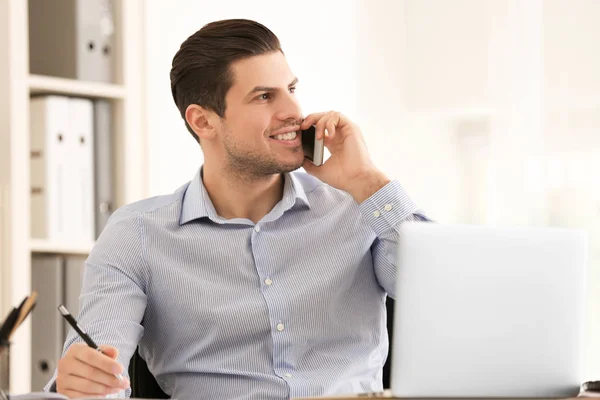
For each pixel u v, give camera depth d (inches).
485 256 70.0
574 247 70.9
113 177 152.5
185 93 98.9
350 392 94.0
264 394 93.0
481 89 187.5
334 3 192.9
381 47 199.2
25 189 137.0
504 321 70.0
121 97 151.9
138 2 155.1
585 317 71.7
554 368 70.7
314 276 96.9
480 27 187.8
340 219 99.9
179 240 96.7
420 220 97.7
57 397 71.5
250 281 96.2
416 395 69.9
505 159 183.5
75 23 145.6
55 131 141.8
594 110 172.6
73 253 147.2
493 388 70.2
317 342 95.9
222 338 94.5
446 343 69.6
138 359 99.2
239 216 99.0
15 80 135.8
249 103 95.1
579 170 174.2
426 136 197.6
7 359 67.2
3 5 135.8
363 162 98.9
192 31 167.5
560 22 176.6
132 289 94.4
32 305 67.6
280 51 97.8
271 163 95.3
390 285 98.0
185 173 165.8
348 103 194.4
